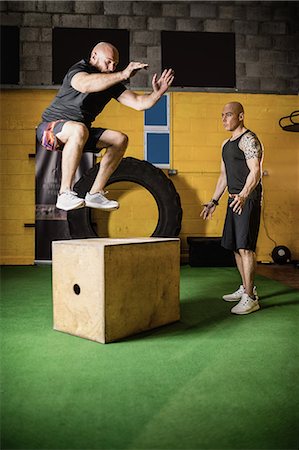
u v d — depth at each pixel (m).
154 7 6.11
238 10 6.22
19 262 5.96
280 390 1.79
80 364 2.08
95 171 5.62
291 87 6.29
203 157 6.16
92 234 5.70
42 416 1.56
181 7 6.15
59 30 6.00
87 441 1.39
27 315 3.07
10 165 5.98
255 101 6.22
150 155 6.09
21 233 5.99
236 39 6.23
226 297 3.59
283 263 6.00
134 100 2.77
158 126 6.11
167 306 2.79
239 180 3.18
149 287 2.64
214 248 5.61
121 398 1.71
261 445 1.37
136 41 6.09
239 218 3.14
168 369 2.03
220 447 1.36
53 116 2.70
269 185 6.22
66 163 2.59
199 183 6.16
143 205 6.04
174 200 5.76
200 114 6.15
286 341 2.47
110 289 2.38
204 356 2.21
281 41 6.29
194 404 1.66
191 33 6.16
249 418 1.55
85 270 2.44
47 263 5.94
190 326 2.78
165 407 1.63
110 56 2.70
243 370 2.02
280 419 1.54
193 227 6.15
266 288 4.16
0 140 5.97
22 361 2.12
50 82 6.00
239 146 3.14
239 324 2.84
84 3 6.04
